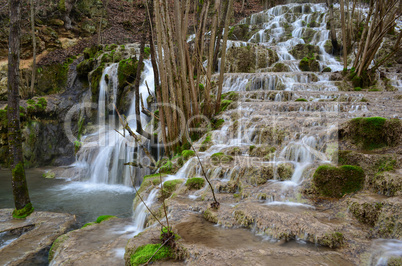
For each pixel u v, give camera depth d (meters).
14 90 5.33
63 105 12.82
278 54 12.45
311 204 3.59
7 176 9.78
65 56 14.76
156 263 2.69
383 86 8.08
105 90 11.69
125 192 7.73
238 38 16.66
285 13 17.81
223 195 4.21
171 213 3.79
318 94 7.15
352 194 3.57
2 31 13.56
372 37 8.00
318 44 13.23
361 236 2.85
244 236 3.08
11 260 3.89
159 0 5.25
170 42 5.58
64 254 3.45
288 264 2.50
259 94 7.70
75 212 6.16
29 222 5.24
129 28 18.22
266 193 3.88
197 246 2.83
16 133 5.41
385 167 3.68
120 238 3.91
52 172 10.02
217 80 9.05
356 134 4.57
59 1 15.72
